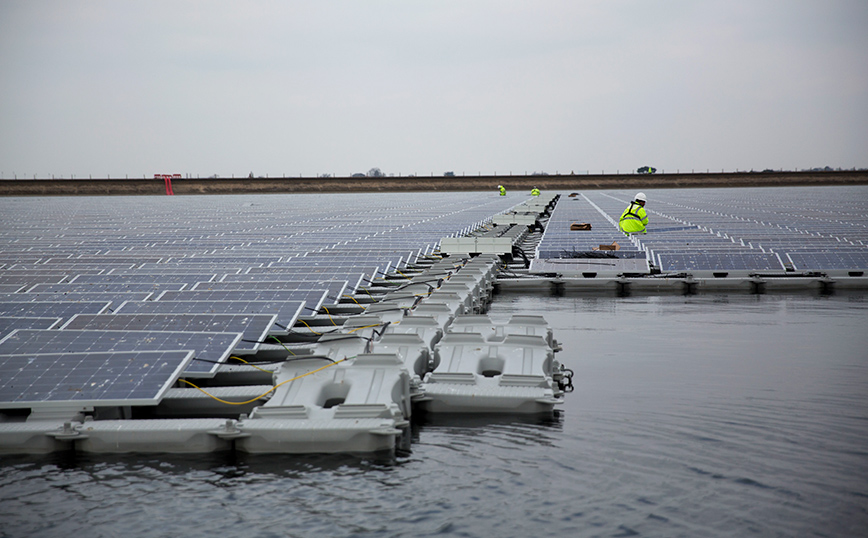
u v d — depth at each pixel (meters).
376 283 34.16
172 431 13.90
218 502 12.04
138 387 15.20
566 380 18.69
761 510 11.39
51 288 31.19
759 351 22.09
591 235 53.31
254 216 98.62
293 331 22.80
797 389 17.72
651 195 164.75
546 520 11.21
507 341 18.28
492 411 15.99
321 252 43.19
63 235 67.12
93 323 20.81
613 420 15.52
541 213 90.56
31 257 44.75
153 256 43.97
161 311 24.00
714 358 21.23
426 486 12.44
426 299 24.64
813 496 11.81
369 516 11.47
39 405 14.71
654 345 23.25
